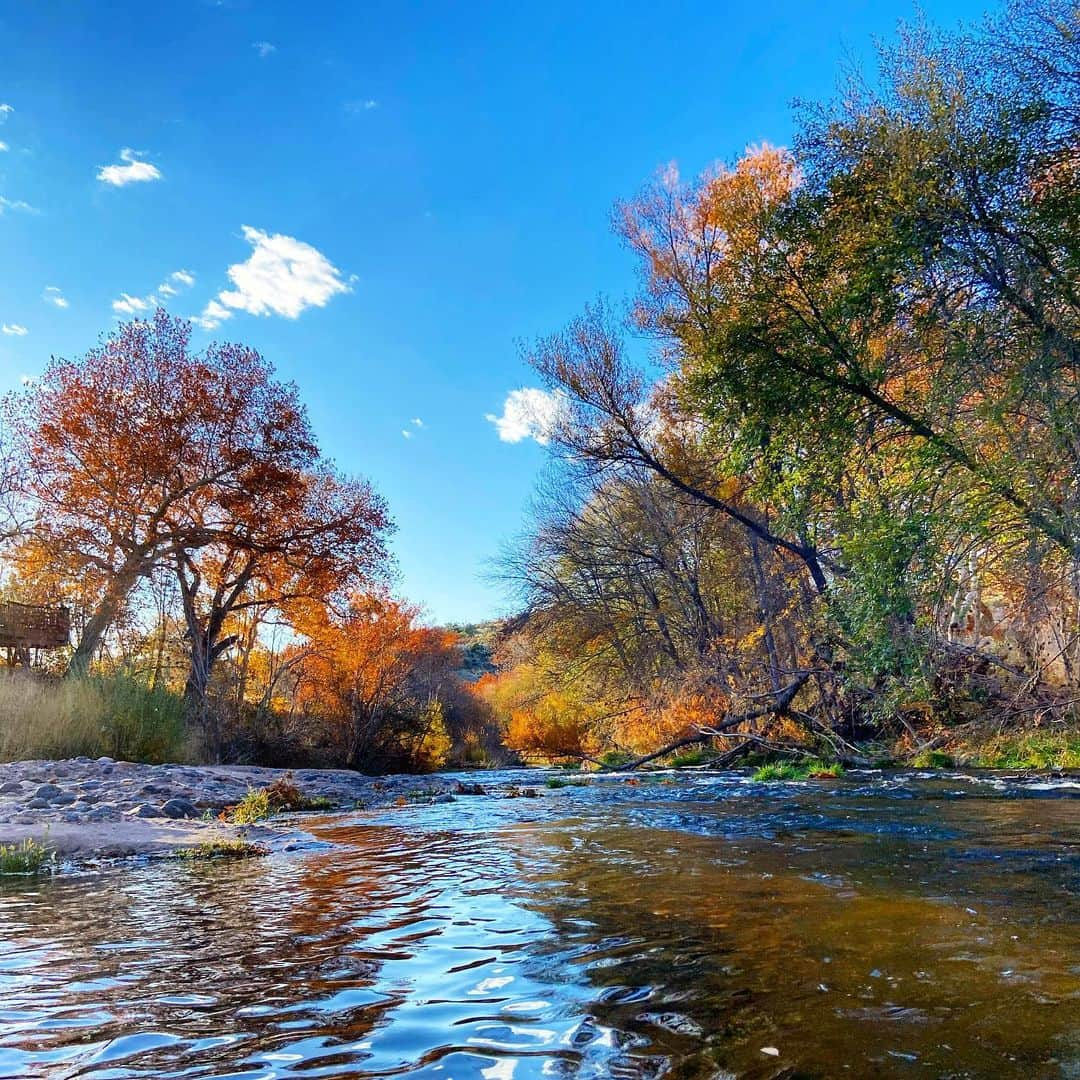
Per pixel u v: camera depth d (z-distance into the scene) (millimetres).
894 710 15047
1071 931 3156
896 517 11562
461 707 41500
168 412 24328
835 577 16422
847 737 17906
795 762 16828
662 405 21938
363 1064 1949
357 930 3426
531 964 2826
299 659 25500
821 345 12328
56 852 5816
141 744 14453
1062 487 10828
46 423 22938
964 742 14828
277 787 10930
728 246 19781
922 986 2496
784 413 12672
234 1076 1876
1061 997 2381
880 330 12227
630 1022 2232
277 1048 2059
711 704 21859
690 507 23281
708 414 13664
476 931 3352
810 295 12703
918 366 12070
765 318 12938
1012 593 14148
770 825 7145
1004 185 10961
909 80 11734
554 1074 1880
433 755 27906
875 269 11391
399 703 24469
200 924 3594
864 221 12016
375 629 24281
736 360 13016
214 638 24766
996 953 2852
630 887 4281
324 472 28891
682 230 21828
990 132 10992
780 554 21188
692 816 8180
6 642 20656
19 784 9305
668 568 23984
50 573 22859
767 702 19953
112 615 22625
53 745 13211
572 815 8734
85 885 4730
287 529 26281
